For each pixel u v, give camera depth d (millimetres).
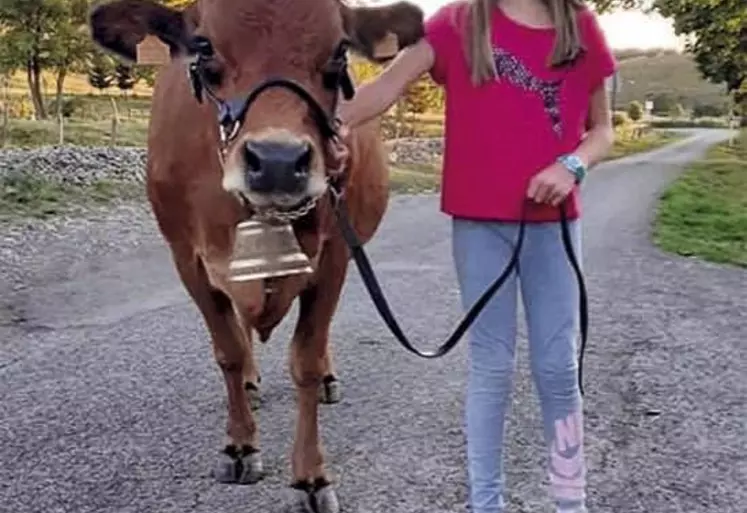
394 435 4910
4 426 5070
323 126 3125
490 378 3391
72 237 11828
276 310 3756
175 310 8016
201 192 3770
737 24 28078
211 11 3143
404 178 22578
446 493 4207
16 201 13945
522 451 4691
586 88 3283
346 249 4031
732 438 4914
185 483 4324
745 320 7672
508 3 3230
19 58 25891
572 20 3205
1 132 24000
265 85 3053
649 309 8023
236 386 4332
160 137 4039
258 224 3428
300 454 4094
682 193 19703
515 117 3209
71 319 7707
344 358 6398
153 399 5520
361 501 4125
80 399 5535
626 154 40031
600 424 5074
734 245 12500
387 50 3408
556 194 3162
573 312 3320
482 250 3305
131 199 15602
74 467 4520
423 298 8516
